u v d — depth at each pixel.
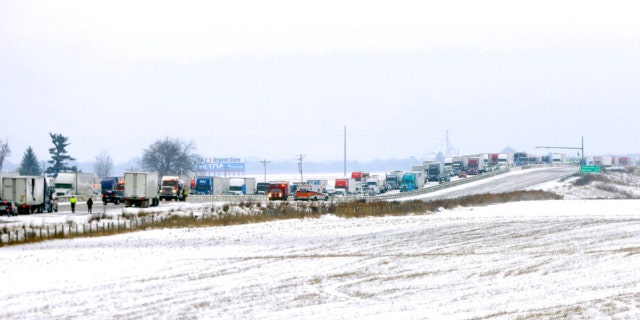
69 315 48.47
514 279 65.81
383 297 56.31
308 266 74.00
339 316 48.88
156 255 81.31
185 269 70.69
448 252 87.75
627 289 59.59
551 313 49.84
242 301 54.16
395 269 72.25
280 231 115.62
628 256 82.69
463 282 64.00
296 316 48.81
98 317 47.88
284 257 81.25
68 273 66.94
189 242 97.06
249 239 102.38
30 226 109.94
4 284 60.75
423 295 57.25
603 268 72.75
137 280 63.53
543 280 65.06
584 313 49.78
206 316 48.56
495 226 127.69
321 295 57.03
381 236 108.25
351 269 72.06
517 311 50.59
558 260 79.62
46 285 60.41
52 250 85.62
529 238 105.69
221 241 98.88
